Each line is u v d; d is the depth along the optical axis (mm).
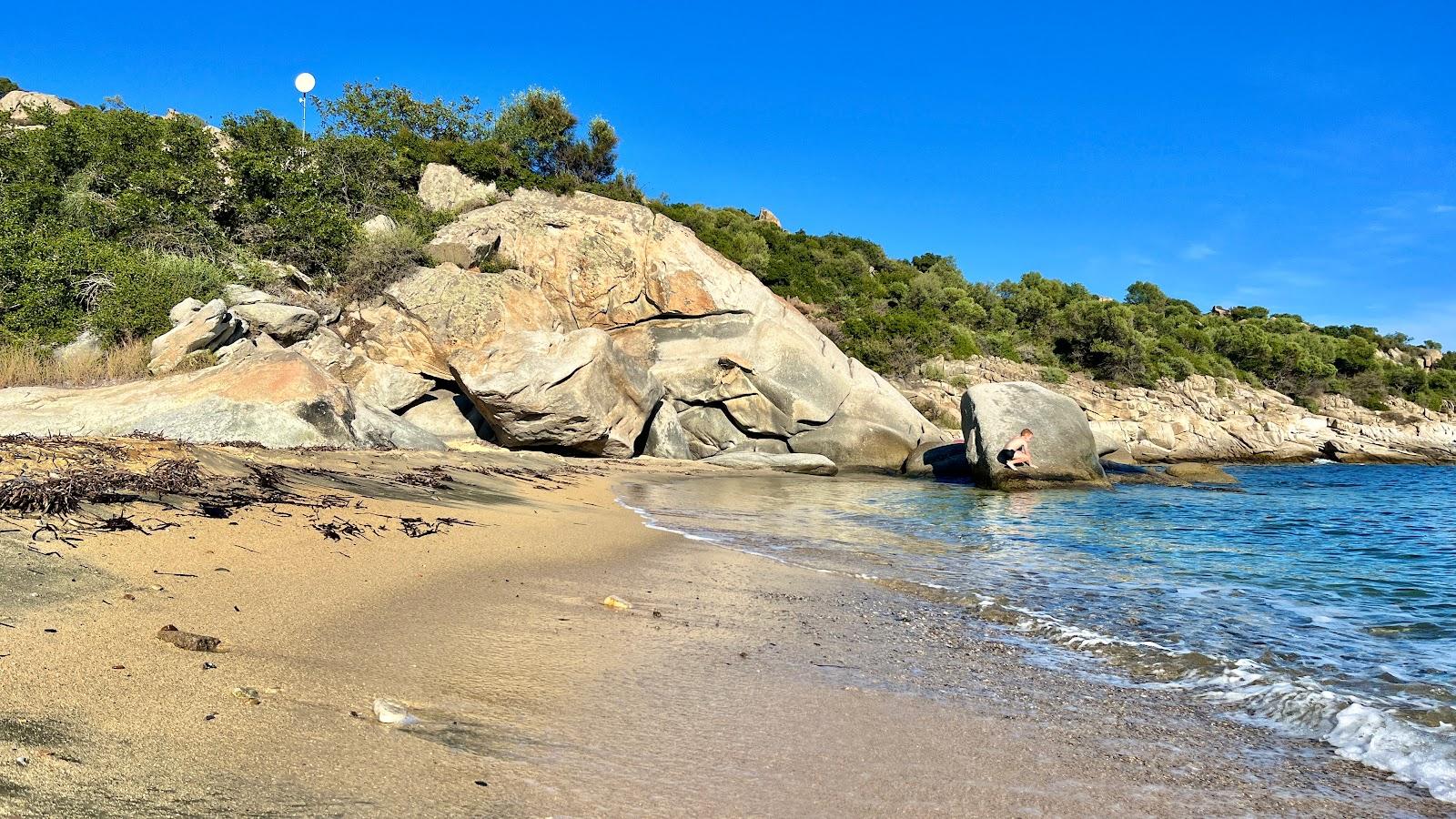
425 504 10242
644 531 10961
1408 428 52438
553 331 24031
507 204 28062
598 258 27031
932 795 3430
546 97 43562
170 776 2812
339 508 8680
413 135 36031
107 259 20672
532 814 2928
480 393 20359
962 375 43438
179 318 18953
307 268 25031
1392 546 12500
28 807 2443
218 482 8555
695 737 3898
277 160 29719
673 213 46062
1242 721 4621
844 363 28734
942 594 7781
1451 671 5730
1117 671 5535
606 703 4254
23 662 3564
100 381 17141
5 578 4637
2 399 14586
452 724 3684
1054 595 7988
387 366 22172
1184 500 19172
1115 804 3461
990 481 21312
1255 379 59688
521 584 6875
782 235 52656
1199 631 6766
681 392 26500
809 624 6395
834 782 3502
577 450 22266
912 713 4500
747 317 27344
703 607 6738
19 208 22516
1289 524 15172
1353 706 4672
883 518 14164
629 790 3240
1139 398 48125
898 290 52031
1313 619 7363
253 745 3150
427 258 25125
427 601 5906
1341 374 66375
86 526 5988
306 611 5180
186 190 24719
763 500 16250
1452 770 3906
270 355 15953
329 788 2902
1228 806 3494
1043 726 4406
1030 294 59594
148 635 4207
